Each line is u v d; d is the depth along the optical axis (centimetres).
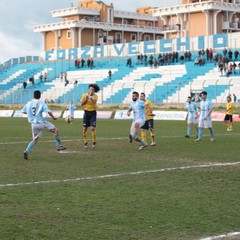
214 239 934
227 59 7062
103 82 7900
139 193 1340
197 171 1728
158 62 7944
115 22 11788
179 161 1994
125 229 995
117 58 8794
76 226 1014
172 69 7600
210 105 2856
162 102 6744
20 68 9662
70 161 1986
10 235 948
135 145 2636
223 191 1373
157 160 2023
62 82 8331
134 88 7200
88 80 8156
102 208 1163
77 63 8881
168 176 1620
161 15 9981
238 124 4669
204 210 1151
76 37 10950
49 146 2572
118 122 4978
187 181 1529
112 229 994
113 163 1930
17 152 2297
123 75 7988
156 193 1341
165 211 1138
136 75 7844
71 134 3375
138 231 981
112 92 7356
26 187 1415
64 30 11156
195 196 1305
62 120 5581
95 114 2502
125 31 11512
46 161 1984
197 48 8206
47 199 1255
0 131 3628
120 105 6706
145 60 8125
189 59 7825
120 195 1312
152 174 1659
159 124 4609
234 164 1906
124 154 2234
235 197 1295
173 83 6994
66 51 9738
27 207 1168
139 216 1094
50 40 11481
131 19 11988
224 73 6938
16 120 5484
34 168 1788
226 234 967
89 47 9431
